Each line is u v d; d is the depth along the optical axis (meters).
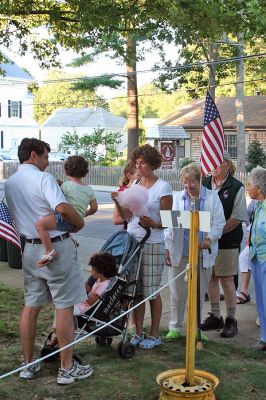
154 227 5.11
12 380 4.56
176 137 30.20
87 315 5.00
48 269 4.38
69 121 66.94
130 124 28.48
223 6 12.79
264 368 4.95
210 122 4.96
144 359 5.06
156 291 5.00
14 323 6.08
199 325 5.31
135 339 5.34
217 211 5.38
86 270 9.03
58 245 4.35
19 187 4.40
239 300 7.21
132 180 5.52
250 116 32.31
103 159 34.59
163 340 5.58
